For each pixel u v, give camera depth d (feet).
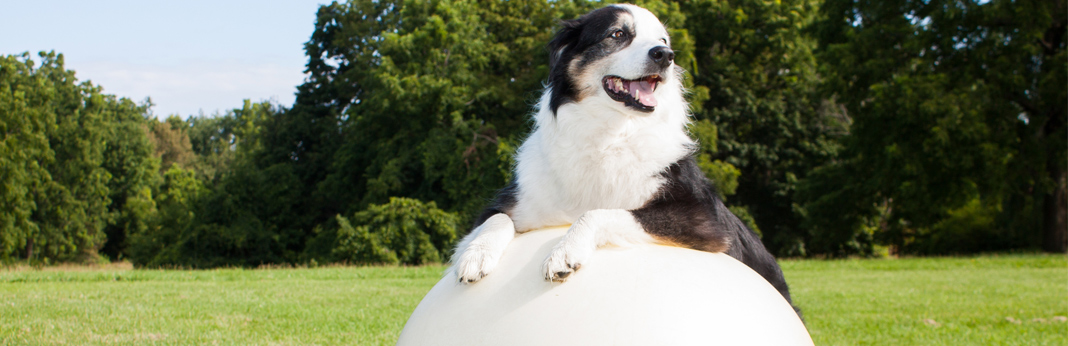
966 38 65.51
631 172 11.61
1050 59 61.98
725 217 12.53
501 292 9.14
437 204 82.79
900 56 67.51
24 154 111.45
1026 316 24.18
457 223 75.56
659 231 10.52
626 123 11.87
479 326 8.84
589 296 8.68
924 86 60.90
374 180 81.61
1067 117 63.87
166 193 155.12
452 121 82.23
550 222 11.94
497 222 10.99
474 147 79.92
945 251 83.41
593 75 12.14
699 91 76.84
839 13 74.84
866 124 69.15
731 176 77.30
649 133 11.93
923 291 31.99
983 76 64.03
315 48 108.37
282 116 105.70
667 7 77.36
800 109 89.35
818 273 42.29
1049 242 68.08
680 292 8.71
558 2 86.38
